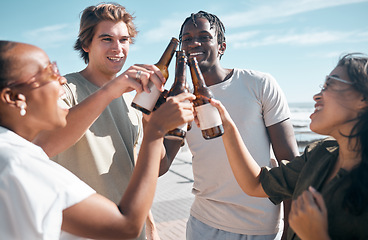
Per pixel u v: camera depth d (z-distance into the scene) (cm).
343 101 116
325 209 103
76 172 189
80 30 209
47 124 118
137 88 147
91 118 155
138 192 113
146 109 146
